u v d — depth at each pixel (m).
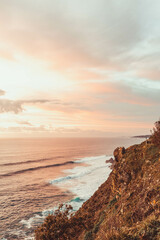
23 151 174.50
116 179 9.61
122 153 10.50
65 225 8.11
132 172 8.49
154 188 5.46
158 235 3.47
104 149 198.75
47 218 8.33
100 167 79.81
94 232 7.07
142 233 3.70
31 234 25.19
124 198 7.09
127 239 3.82
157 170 6.59
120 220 5.75
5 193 45.53
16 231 26.09
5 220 29.84
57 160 111.50
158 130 8.57
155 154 8.13
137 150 9.54
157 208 4.53
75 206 34.78
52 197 41.34
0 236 24.70
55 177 63.84
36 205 36.69
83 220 8.35
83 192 44.47
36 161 107.44
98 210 9.38
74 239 7.69
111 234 4.35
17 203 38.03
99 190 12.13
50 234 7.73
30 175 67.75
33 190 47.94
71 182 54.69
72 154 149.00
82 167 83.44
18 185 53.38
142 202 5.48
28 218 30.62
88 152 165.75
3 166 89.38
